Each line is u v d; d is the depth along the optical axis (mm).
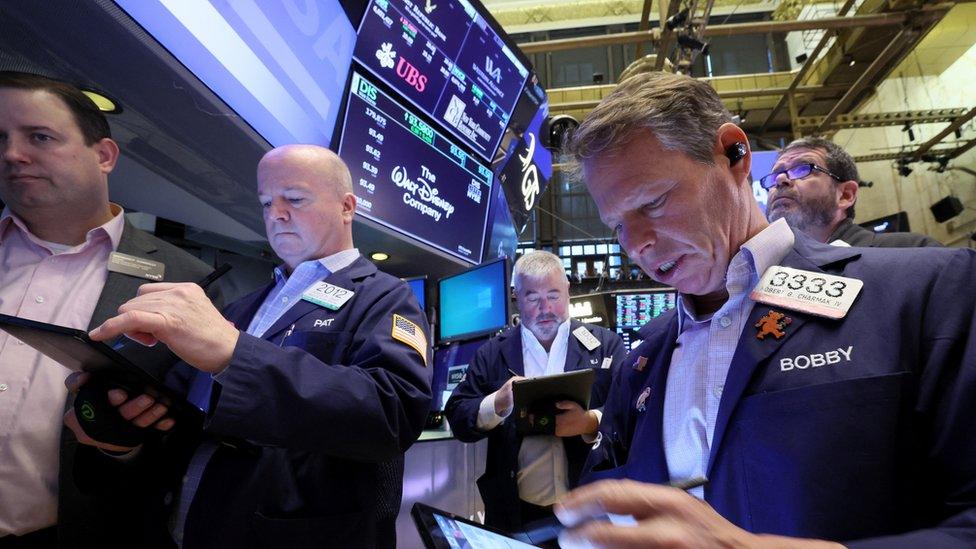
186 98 1703
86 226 1300
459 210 3578
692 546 399
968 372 520
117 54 1484
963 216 7781
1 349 1091
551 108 7934
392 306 1116
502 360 2158
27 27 1349
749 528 589
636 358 964
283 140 2156
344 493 949
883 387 561
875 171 8969
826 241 1928
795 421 590
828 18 5980
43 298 1186
